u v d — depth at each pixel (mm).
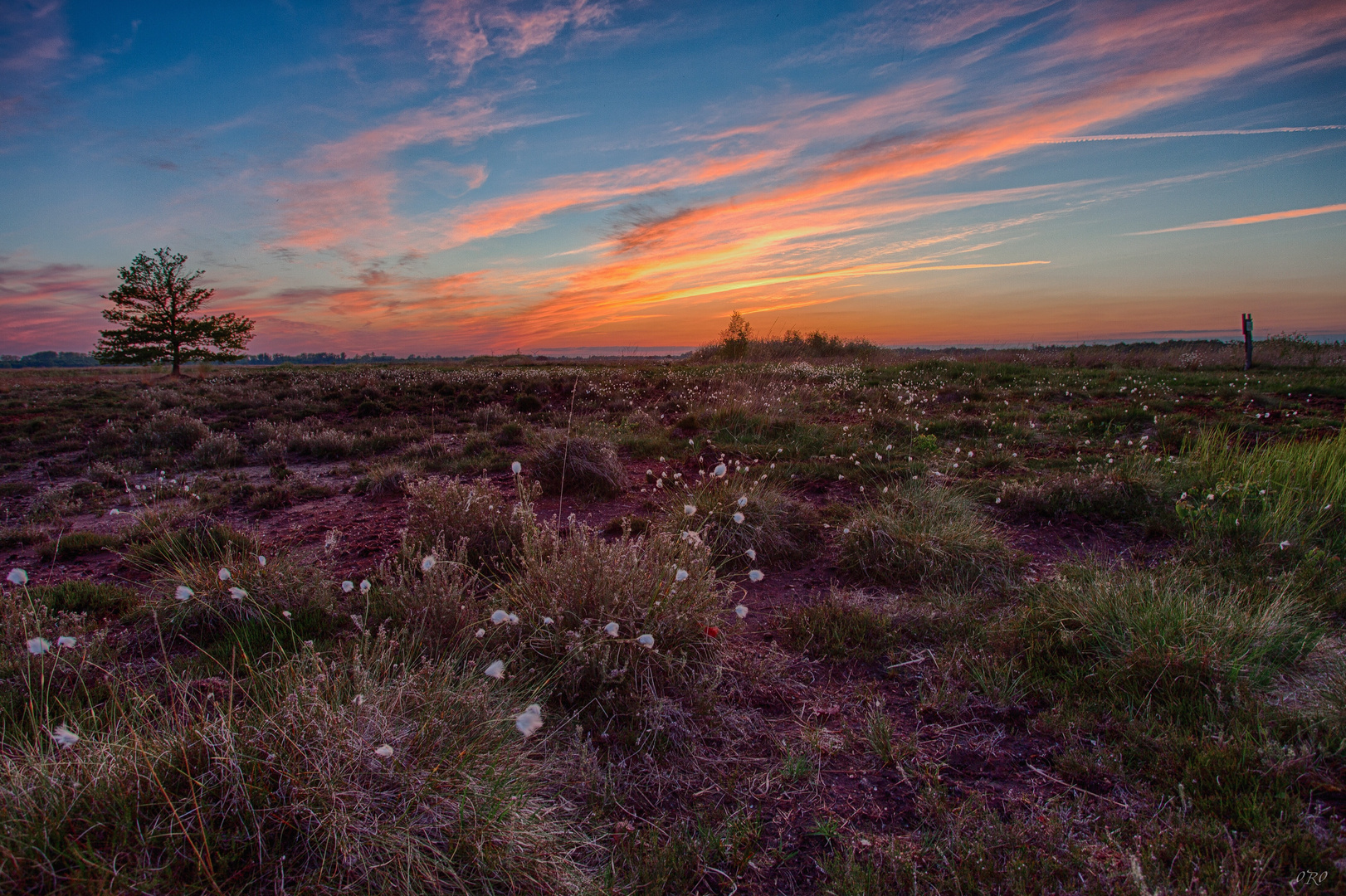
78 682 2887
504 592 3492
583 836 2131
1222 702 2668
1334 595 3602
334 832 1791
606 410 12406
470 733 2361
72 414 12625
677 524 4785
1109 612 3350
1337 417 9172
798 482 6840
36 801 1804
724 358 23875
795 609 3926
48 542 5070
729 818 2271
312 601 3691
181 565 4113
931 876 1976
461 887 1790
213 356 36875
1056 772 2449
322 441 9383
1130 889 1842
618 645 2945
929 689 3053
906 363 20438
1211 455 6223
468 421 11945
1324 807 2127
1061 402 11500
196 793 1881
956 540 4496
